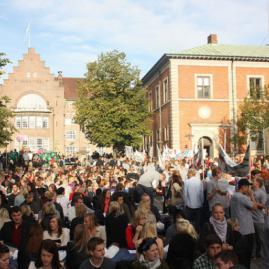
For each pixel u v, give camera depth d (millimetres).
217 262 5371
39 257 7234
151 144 54688
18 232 10031
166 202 16891
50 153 49094
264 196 11867
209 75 45219
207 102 45031
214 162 26250
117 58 44344
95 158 46312
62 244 9703
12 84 75250
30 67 76125
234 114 45250
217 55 44938
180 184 16047
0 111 30594
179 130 44406
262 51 47656
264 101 41781
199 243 7836
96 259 7152
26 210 11086
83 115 43312
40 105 75812
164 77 47969
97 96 44188
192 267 7293
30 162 36344
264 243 11531
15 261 9266
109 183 19016
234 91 45438
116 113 42594
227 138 44906
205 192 14781
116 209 10484
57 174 22047
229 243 9070
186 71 44969
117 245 10125
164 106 47938
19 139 56281
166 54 44469
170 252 8023
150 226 8922
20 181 18906
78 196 13359
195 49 46594
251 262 11656
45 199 13070
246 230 10922
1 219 11305
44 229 9859
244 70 45875
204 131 44688
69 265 8344
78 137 83875
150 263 7141
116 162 35781
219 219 9102
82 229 8461
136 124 43688
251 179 14086
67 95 85375
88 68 44219
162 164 25719
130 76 44062
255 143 43375
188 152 31484
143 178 17375
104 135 42531
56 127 76188
